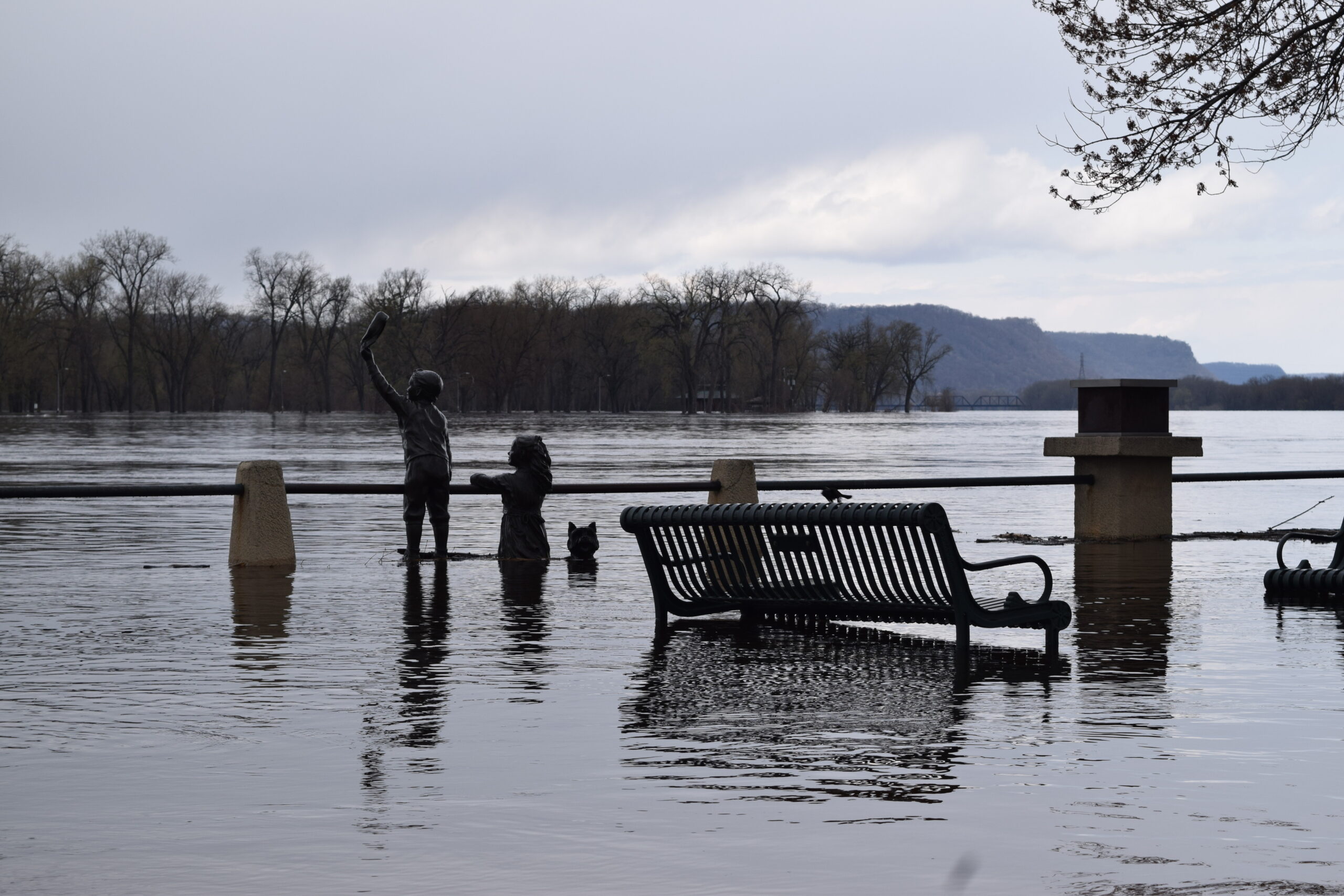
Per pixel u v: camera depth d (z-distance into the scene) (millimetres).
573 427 138250
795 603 13672
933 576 14969
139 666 11695
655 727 9461
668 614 14781
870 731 9367
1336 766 8406
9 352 178125
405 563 19750
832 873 6465
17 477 44156
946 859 6676
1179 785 7984
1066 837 7020
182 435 104062
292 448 75438
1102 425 23234
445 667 11711
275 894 6184
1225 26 18031
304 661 11953
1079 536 23531
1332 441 96125
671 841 6949
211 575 18281
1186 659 12109
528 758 8594
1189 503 33625
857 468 52594
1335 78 17875
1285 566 16422
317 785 7992
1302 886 6289
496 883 6328
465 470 50531
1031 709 10047
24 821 7289
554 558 20453
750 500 20828
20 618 14430
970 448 80812
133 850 6805
